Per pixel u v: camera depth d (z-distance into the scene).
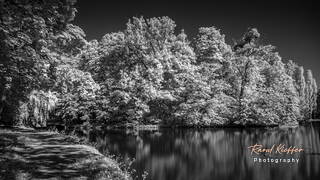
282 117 64.25
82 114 51.38
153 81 55.03
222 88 58.22
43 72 14.79
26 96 15.84
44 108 29.17
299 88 98.25
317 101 112.31
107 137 36.47
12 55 12.62
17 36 12.48
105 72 59.03
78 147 18.52
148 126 53.94
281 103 63.75
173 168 21.44
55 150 17.09
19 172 11.05
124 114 52.16
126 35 61.28
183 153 27.81
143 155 25.92
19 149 16.84
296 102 74.31
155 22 61.84
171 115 55.88
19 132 26.33
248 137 40.41
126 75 52.62
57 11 13.98
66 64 16.95
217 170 21.16
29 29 13.16
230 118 56.72
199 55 66.12
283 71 77.62
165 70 57.00
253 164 23.25
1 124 31.80
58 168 12.34
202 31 66.56
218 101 55.53
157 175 19.20
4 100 15.72
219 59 62.41
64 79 16.78
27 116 29.64
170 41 64.81
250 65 59.59
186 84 55.97
